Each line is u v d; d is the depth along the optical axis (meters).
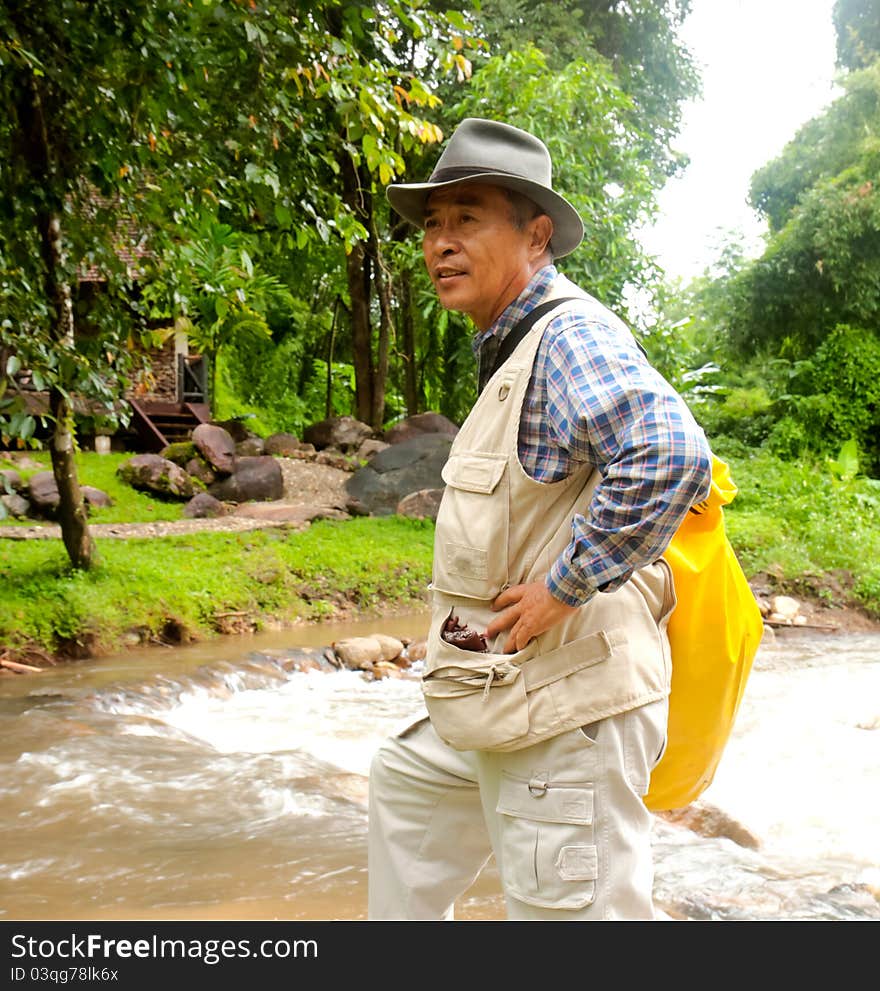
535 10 17.84
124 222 7.74
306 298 24.78
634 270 14.35
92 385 7.00
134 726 5.51
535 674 1.68
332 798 4.18
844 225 18.84
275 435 16.09
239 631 8.98
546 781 1.67
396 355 22.33
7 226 6.71
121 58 5.87
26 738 5.12
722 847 3.71
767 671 7.89
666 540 1.57
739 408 19.91
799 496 13.78
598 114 14.56
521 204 1.87
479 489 1.73
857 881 3.49
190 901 3.09
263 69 5.68
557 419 1.67
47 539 10.20
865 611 10.78
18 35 5.62
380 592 10.48
